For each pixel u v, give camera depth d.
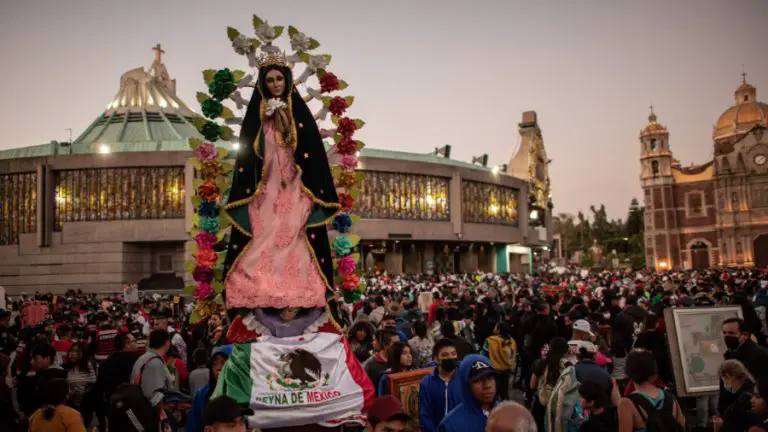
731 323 7.64
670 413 5.54
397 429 4.47
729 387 6.46
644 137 102.75
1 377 8.88
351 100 7.50
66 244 47.47
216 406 4.02
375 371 8.18
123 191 47.59
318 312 6.98
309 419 6.03
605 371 6.76
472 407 5.18
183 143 51.31
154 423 5.87
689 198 99.69
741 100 99.12
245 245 6.84
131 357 8.78
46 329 12.61
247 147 6.92
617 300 17.62
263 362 6.22
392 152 59.81
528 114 82.88
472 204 61.12
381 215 54.72
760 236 92.94
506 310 18.28
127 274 47.41
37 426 6.20
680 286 21.45
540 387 8.34
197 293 6.84
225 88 6.88
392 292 24.88
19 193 49.09
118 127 58.47
